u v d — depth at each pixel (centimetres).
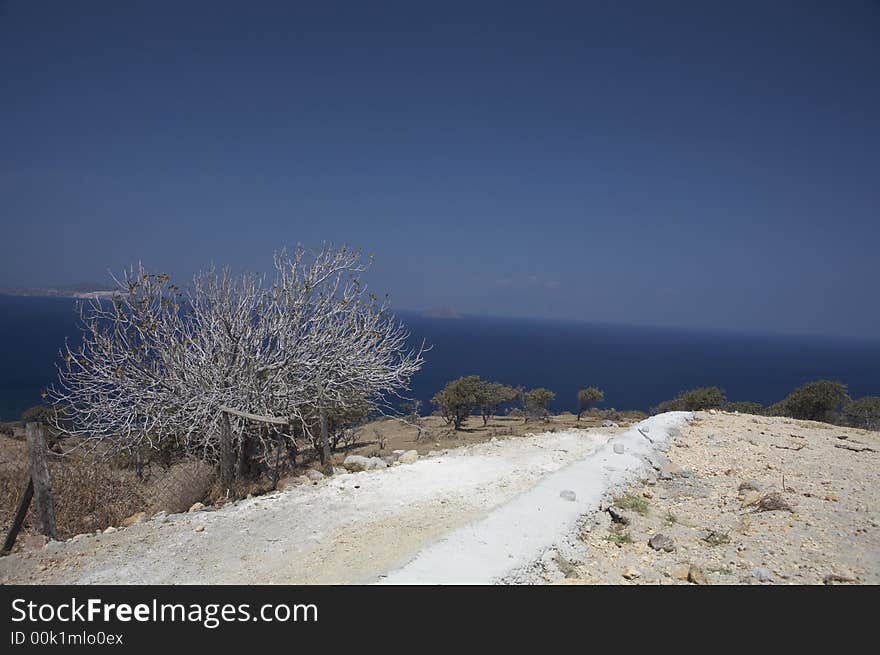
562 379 14112
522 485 873
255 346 1277
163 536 702
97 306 1200
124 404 1218
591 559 605
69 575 609
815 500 789
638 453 991
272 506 794
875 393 12319
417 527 692
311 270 1368
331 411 1409
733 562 599
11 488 907
